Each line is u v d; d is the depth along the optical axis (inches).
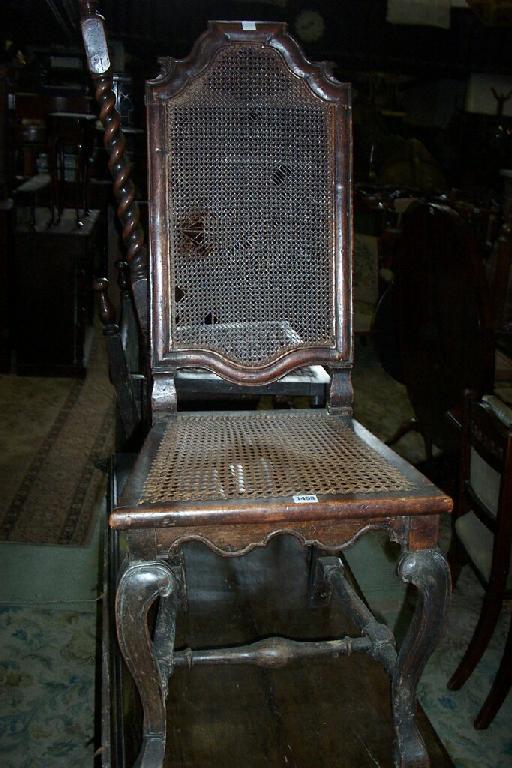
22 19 193.9
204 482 44.6
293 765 51.1
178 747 52.4
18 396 145.8
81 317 157.3
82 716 67.4
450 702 71.3
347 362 59.6
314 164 58.5
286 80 57.4
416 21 216.8
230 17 210.7
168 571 41.8
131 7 205.2
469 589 90.4
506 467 62.1
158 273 56.4
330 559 64.2
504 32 231.6
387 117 324.5
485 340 90.5
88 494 107.7
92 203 202.1
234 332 58.0
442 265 99.0
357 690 59.9
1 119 147.4
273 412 60.7
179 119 56.1
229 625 66.0
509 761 64.3
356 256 159.0
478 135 277.3
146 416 84.1
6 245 150.0
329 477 45.9
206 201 57.0
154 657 42.8
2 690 69.9
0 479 110.0
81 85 225.5
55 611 81.3
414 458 126.8
